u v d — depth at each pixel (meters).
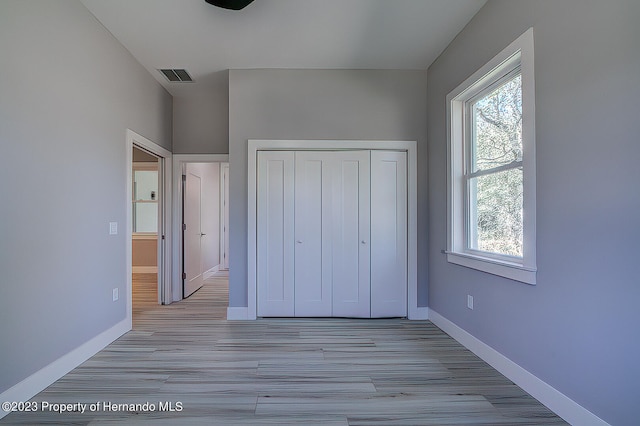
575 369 1.78
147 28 2.91
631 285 1.50
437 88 3.47
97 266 2.79
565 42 1.83
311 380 2.30
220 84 4.12
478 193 2.93
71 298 2.46
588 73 1.70
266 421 1.84
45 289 2.19
